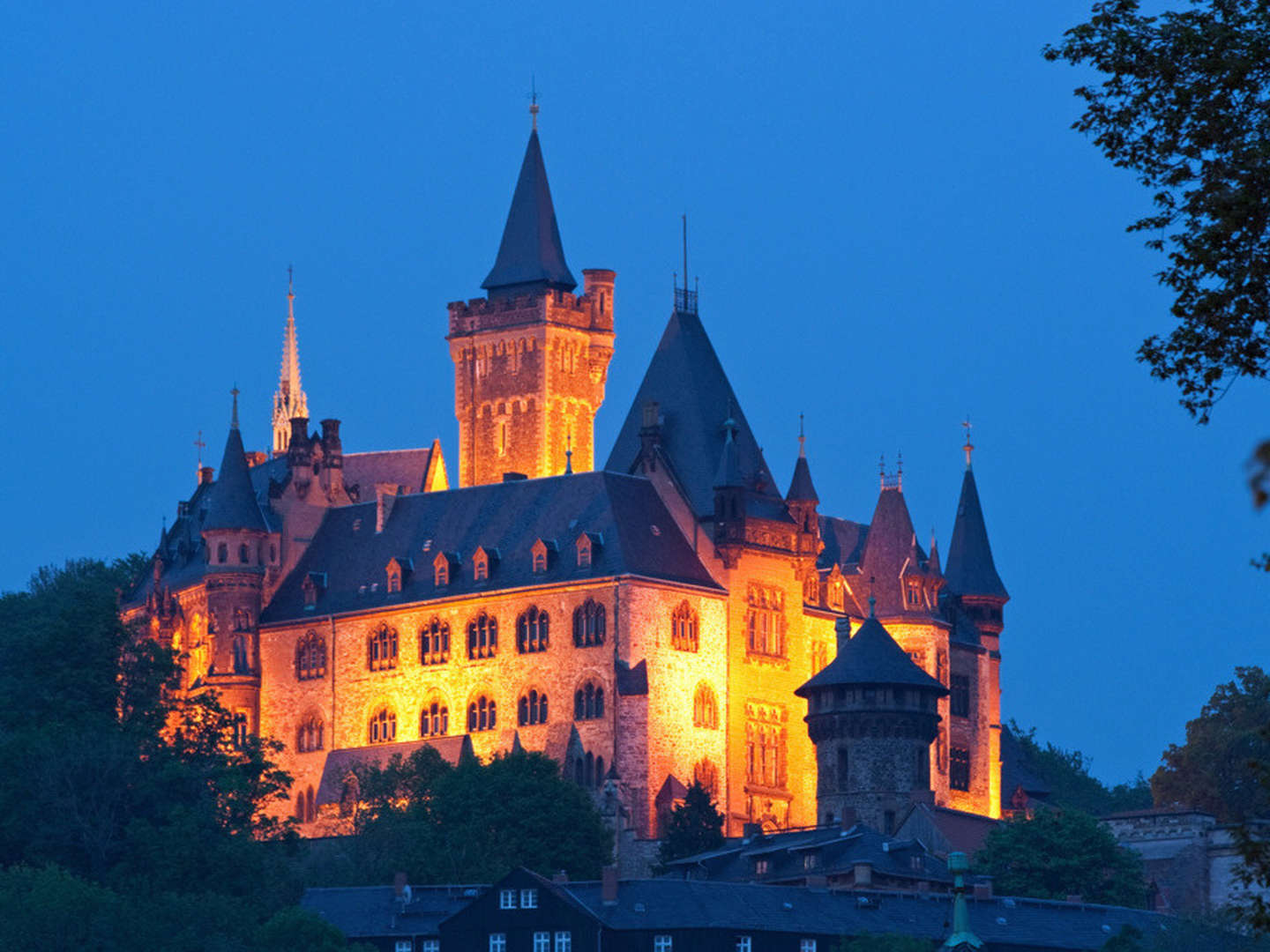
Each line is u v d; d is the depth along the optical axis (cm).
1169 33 14862
